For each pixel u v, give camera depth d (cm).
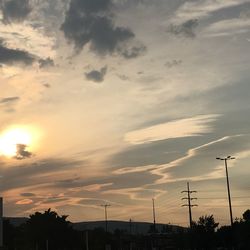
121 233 16588
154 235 15300
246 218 9075
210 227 10281
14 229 11675
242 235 8231
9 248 10519
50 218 11412
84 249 12125
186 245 11275
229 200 8162
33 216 11412
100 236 12938
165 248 14738
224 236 9956
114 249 13675
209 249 10425
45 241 11144
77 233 12188
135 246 15162
